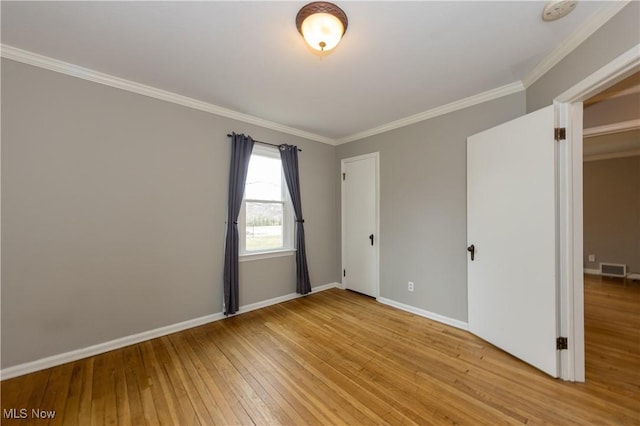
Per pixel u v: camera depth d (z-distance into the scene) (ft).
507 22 5.34
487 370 6.59
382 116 10.53
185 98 8.90
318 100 9.07
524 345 6.83
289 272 12.12
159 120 8.49
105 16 5.21
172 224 8.77
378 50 6.27
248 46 6.17
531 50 6.29
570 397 5.58
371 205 12.32
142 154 8.18
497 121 8.26
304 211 12.73
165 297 8.62
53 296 6.83
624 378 6.19
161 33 5.73
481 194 8.13
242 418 5.09
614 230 15.96
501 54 6.45
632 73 4.83
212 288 9.68
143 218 8.21
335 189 14.12
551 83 6.57
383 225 11.69
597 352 7.33
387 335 8.54
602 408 5.26
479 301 8.27
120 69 7.20
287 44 6.10
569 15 5.12
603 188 16.25
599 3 4.80
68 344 7.00
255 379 6.26
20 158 6.43
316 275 13.24
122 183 7.83
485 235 8.00
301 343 8.02
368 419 5.06
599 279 15.15
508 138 7.23
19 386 5.98
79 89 7.16
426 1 4.79
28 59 6.47
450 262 9.38
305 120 11.01
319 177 13.37
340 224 13.88
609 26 4.92
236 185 10.04
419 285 10.30
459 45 6.10
